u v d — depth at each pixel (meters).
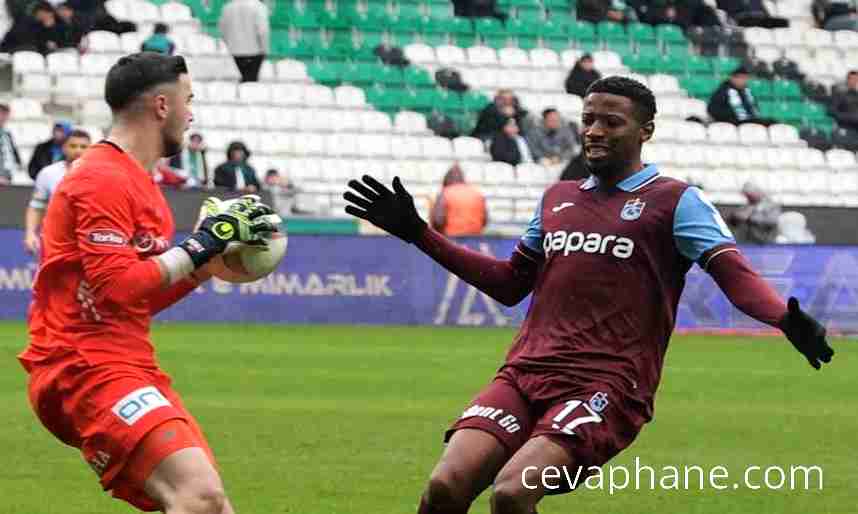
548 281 13.86
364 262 50.06
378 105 63.28
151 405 12.18
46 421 12.73
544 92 66.25
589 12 69.81
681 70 69.88
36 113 56.72
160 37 57.12
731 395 32.59
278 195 52.47
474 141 61.03
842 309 52.44
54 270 12.42
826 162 66.25
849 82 68.81
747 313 12.96
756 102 69.69
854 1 74.31
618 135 13.79
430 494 13.06
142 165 12.67
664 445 24.81
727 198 64.31
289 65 63.22
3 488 19.97
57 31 59.03
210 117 59.56
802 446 24.97
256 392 30.73
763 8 73.00
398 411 28.19
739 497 20.36
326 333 46.00
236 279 13.12
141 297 12.12
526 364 13.62
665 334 13.75
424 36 67.31
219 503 12.05
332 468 21.86
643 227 13.58
